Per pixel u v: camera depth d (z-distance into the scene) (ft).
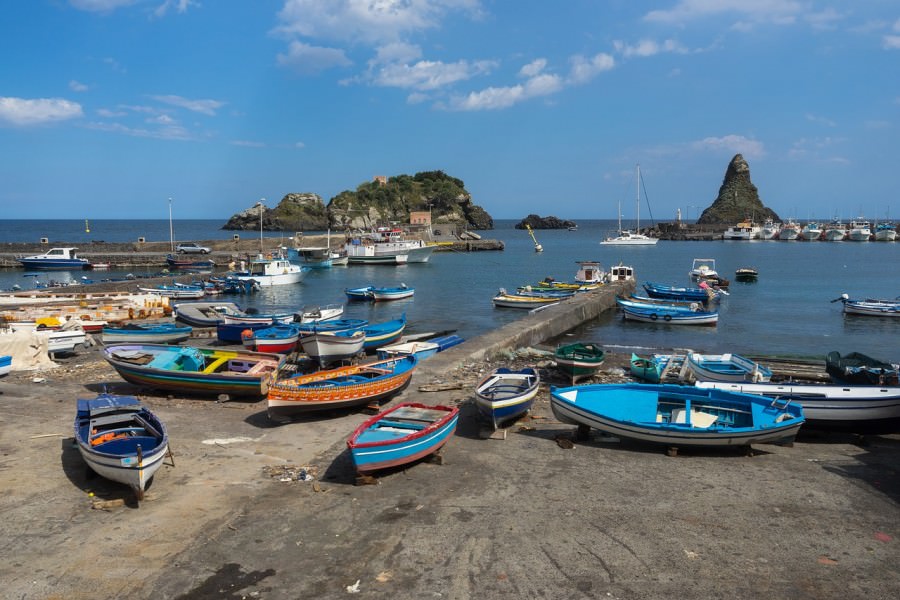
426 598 25.02
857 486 36.22
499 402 44.45
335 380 51.52
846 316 128.67
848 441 44.62
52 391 57.21
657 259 306.76
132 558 27.89
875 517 32.22
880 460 40.73
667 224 560.61
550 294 148.46
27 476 36.81
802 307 142.20
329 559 27.94
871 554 28.53
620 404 46.52
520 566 27.27
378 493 34.73
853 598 25.13
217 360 59.57
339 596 25.22
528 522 31.37
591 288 158.51
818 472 38.45
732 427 42.09
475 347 77.15
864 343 100.73
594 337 106.63
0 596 24.94
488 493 34.83
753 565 27.48
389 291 154.81
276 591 25.54
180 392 55.11
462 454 41.16
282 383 47.67
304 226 541.75
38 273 217.36
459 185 644.27
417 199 584.40
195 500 33.68
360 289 157.99
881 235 458.91
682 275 226.79
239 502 33.45
